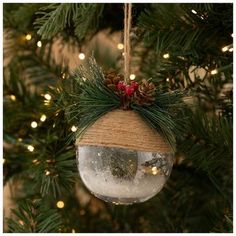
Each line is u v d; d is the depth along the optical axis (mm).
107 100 609
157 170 596
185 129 736
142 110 604
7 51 915
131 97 605
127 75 624
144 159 589
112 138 586
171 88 748
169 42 736
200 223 866
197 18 742
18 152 885
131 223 941
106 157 591
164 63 754
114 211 942
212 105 818
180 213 882
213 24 743
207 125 752
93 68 639
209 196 865
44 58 936
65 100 728
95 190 610
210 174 763
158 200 876
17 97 887
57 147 801
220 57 739
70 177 794
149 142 591
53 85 904
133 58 899
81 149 612
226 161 750
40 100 855
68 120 686
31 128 854
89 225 954
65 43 904
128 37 625
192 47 739
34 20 840
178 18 743
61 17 731
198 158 755
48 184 752
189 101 817
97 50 959
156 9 782
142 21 737
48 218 773
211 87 803
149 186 601
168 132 610
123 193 599
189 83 821
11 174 895
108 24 859
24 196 923
